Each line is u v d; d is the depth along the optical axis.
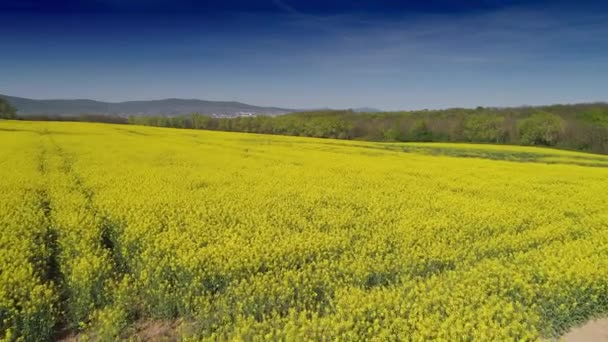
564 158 40.16
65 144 31.97
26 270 7.64
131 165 21.88
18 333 6.46
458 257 9.67
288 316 6.55
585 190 19.50
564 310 7.25
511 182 21.09
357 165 25.78
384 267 8.76
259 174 20.36
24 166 19.98
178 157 26.36
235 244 9.35
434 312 6.87
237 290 7.29
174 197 14.13
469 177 22.30
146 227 10.27
